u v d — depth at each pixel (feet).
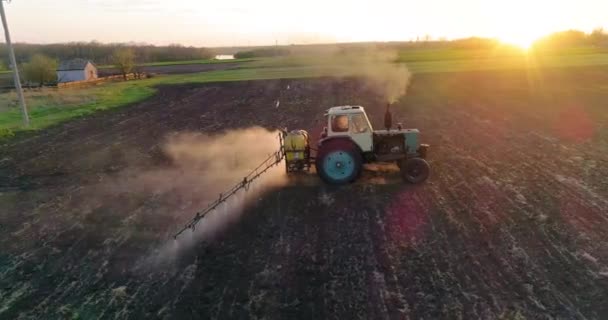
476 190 32.35
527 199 30.22
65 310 19.92
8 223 30.22
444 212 28.60
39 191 36.81
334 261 23.06
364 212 29.09
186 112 78.13
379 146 33.63
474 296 19.52
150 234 27.61
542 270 21.39
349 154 32.96
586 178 33.88
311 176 36.58
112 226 29.07
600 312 18.13
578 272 21.08
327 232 26.48
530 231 25.48
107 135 59.36
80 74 172.76
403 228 26.53
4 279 22.88
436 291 19.99
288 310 19.11
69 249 26.04
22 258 25.12
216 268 23.03
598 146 43.04
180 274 22.62
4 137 59.21
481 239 24.76
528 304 18.83
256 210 30.35
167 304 20.03
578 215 27.32
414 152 33.86
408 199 31.01
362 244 24.76
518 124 55.16
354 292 20.20
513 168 37.29
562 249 23.29
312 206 30.50
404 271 21.79
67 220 30.40
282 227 27.48
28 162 46.19
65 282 22.38
